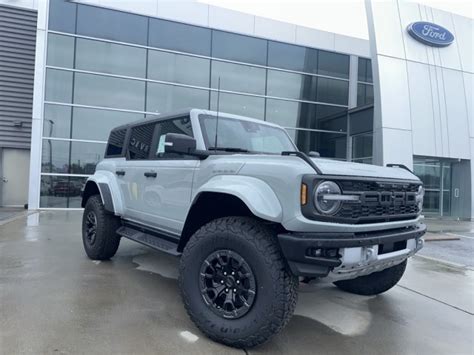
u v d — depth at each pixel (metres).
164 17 14.54
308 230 2.72
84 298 3.81
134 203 4.64
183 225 3.75
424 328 3.54
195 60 15.06
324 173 2.75
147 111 14.34
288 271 2.75
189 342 2.95
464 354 3.02
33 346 2.75
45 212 12.05
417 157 16.23
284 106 16.58
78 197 13.35
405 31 15.91
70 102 13.32
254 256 2.78
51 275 4.58
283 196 2.79
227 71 15.55
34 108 12.80
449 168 17.70
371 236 2.90
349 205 2.82
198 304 3.06
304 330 3.37
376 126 15.29
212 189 3.12
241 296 2.89
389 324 3.60
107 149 5.71
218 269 3.05
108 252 5.26
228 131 3.99
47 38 13.05
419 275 5.64
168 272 4.96
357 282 4.45
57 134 13.15
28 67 14.73
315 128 17.17
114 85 13.91
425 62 16.12
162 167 4.10
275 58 16.42
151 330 3.13
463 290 4.88
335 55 17.56
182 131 3.99
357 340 3.21
